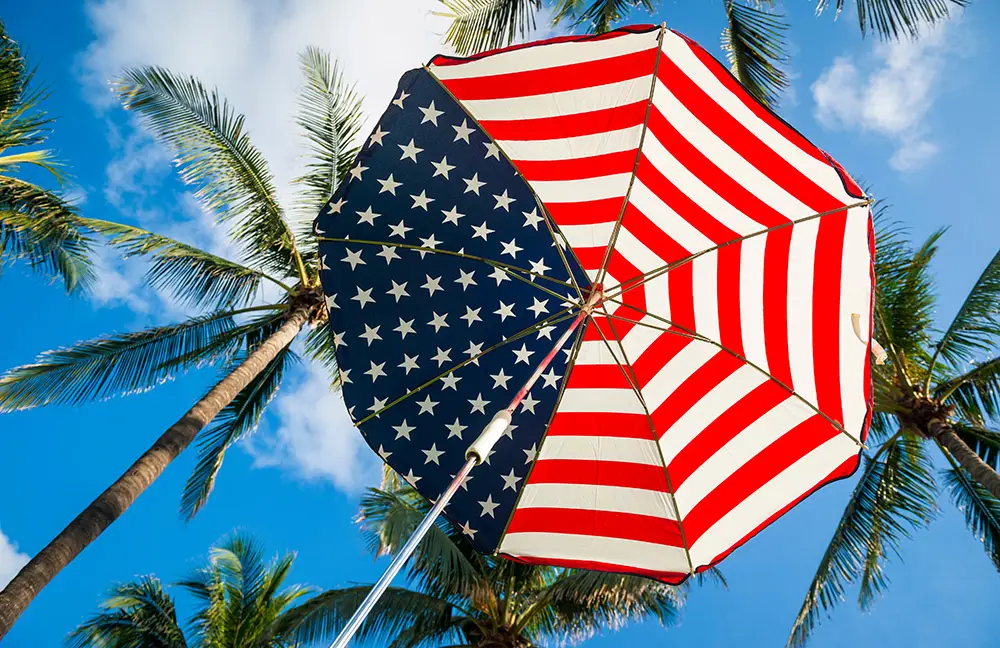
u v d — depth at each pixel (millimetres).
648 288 6414
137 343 13438
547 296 6391
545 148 6039
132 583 16547
